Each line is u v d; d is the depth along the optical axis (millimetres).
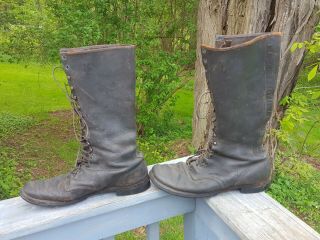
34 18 4895
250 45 985
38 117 5891
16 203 1072
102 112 1039
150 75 4867
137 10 4902
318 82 3836
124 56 1022
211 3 3693
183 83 5703
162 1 5078
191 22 5227
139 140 5000
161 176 1129
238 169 1088
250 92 1031
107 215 1083
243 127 1063
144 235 2617
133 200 1091
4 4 4902
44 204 1027
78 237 1062
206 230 1162
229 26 3309
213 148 1116
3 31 5008
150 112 5109
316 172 3863
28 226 967
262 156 1115
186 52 5332
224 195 1109
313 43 2586
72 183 1050
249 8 2869
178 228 2727
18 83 7805
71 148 4633
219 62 1021
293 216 998
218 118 1090
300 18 2756
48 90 7484
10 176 3561
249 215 1006
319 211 3277
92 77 1009
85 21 4262
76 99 1046
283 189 3449
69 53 993
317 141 4441
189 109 6699
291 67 2928
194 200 1199
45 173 3910
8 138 4879
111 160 1051
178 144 4941
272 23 2805
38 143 4773
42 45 4816
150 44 4934
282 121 2787
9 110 6141
